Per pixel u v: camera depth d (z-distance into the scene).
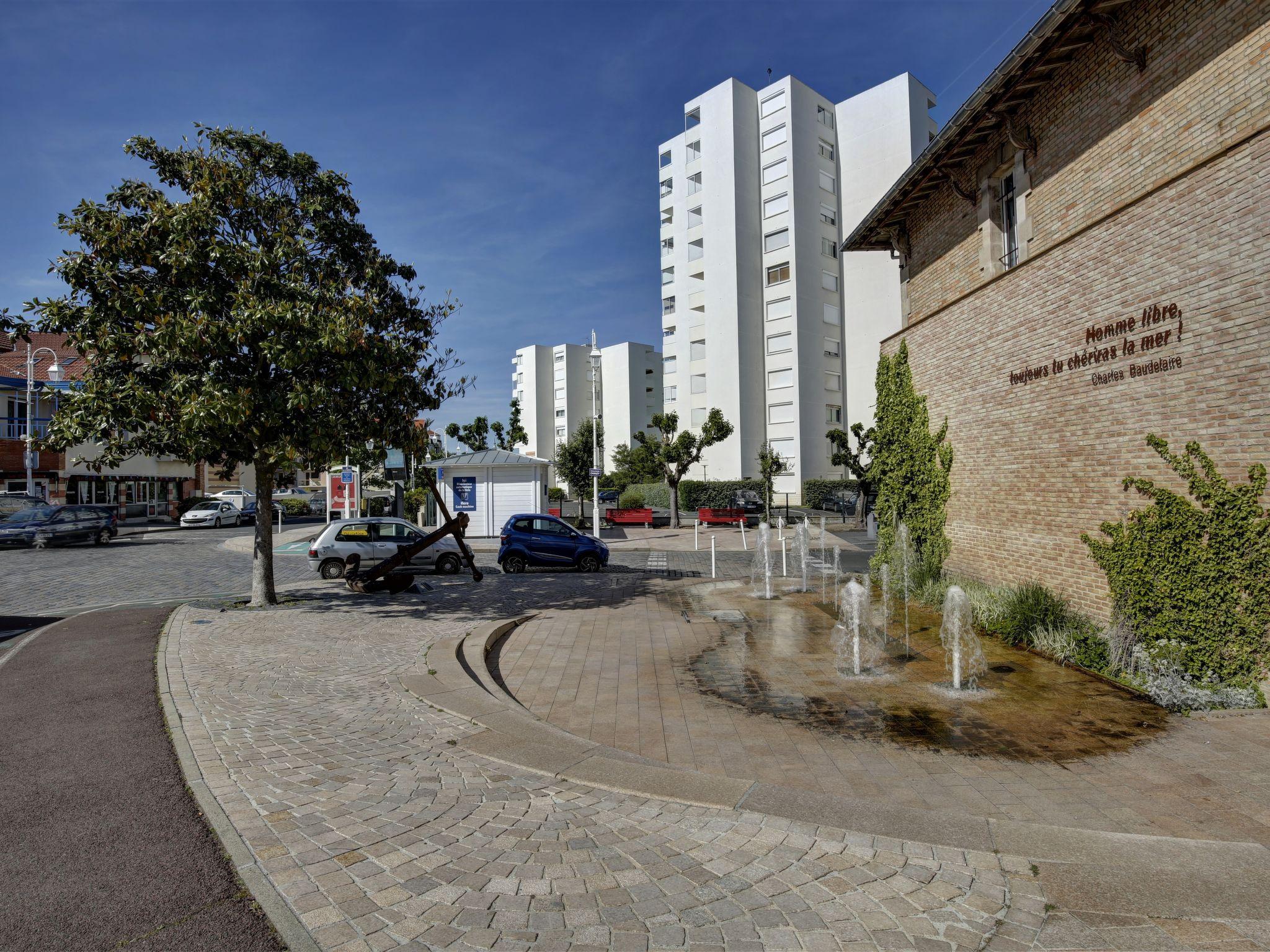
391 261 12.38
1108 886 3.54
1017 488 10.80
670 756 5.71
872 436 30.14
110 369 10.34
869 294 45.41
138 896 3.32
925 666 8.44
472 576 17.34
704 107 45.62
